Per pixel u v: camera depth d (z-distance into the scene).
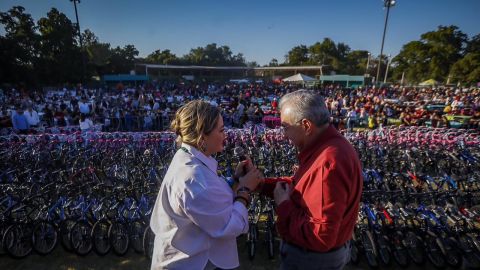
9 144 8.24
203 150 1.60
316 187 1.53
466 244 4.08
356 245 4.48
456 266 4.04
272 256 4.63
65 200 4.85
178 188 1.46
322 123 1.69
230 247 1.68
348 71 74.25
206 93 27.94
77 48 41.62
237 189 1.79
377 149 8.20
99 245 4.57
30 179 6.15
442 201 5.04
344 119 14.26
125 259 4.55
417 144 8.38
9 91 28.23
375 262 4.33
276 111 15.38
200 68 61.81
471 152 8.03
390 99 23.73
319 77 47.88
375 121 13.55
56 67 38.78
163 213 1.58
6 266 4.35
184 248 1.54
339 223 1.50
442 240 4.16
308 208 1.57
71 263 4.44
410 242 4.33
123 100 20.20
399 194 5.03
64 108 16.11
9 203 4.79
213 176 1.54
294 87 34.78
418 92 28.00
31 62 36.84
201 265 1.56
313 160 1.67
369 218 4.44
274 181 2.19
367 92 28.17
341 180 1.50
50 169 7.14
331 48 78.88
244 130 9.41
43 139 8.60
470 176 6.06
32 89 32.66
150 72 62.44
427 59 56.66
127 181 5.93
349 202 1.62
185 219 1.51
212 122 1.55
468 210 4.39
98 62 60.75
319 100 1.73
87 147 8.41
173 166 1.57
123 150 8.19
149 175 6.35
